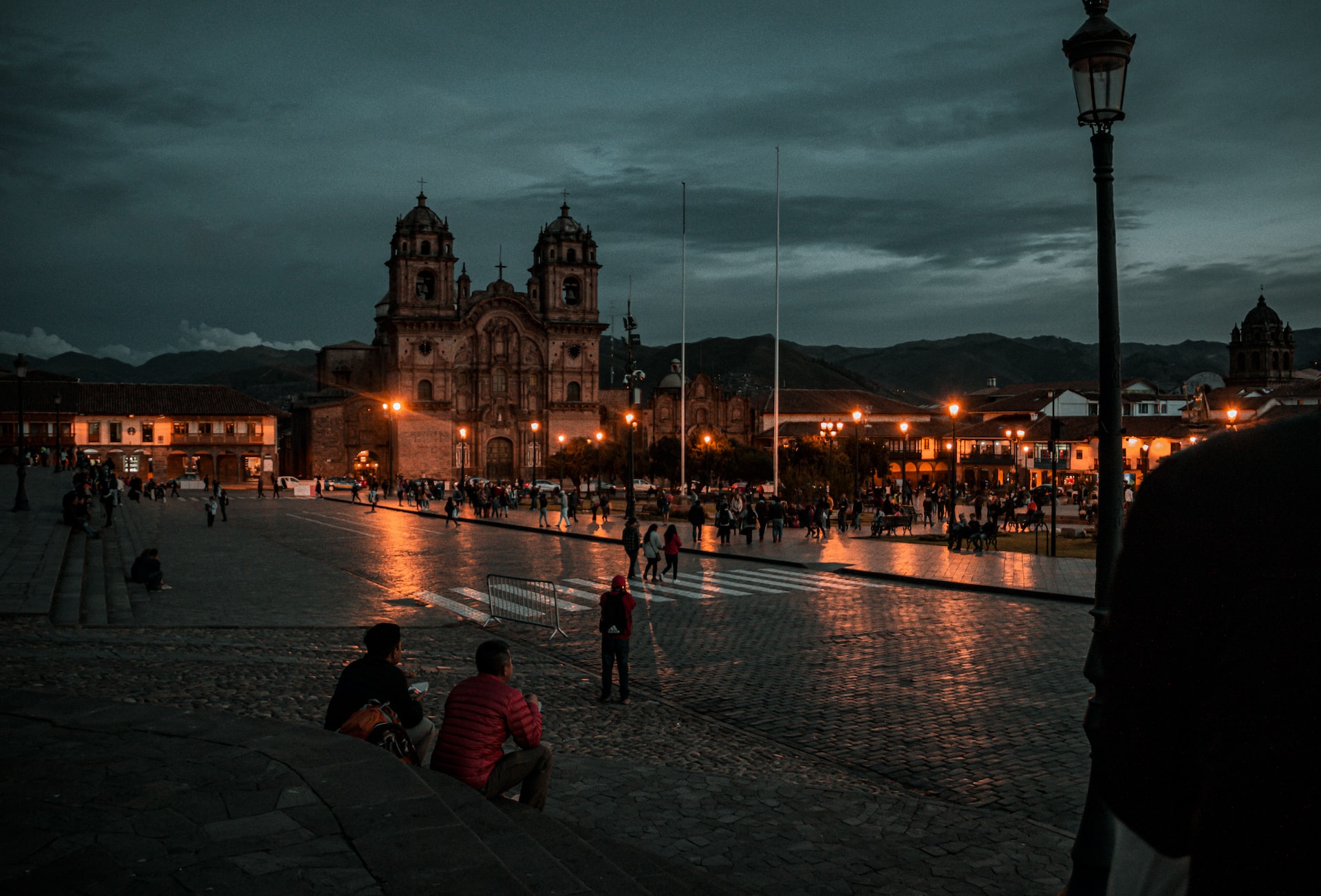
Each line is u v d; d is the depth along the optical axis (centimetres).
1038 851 793
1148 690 122
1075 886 571
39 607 1739
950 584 2583
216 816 460
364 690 700
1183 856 123
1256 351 11694
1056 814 895
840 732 1185
